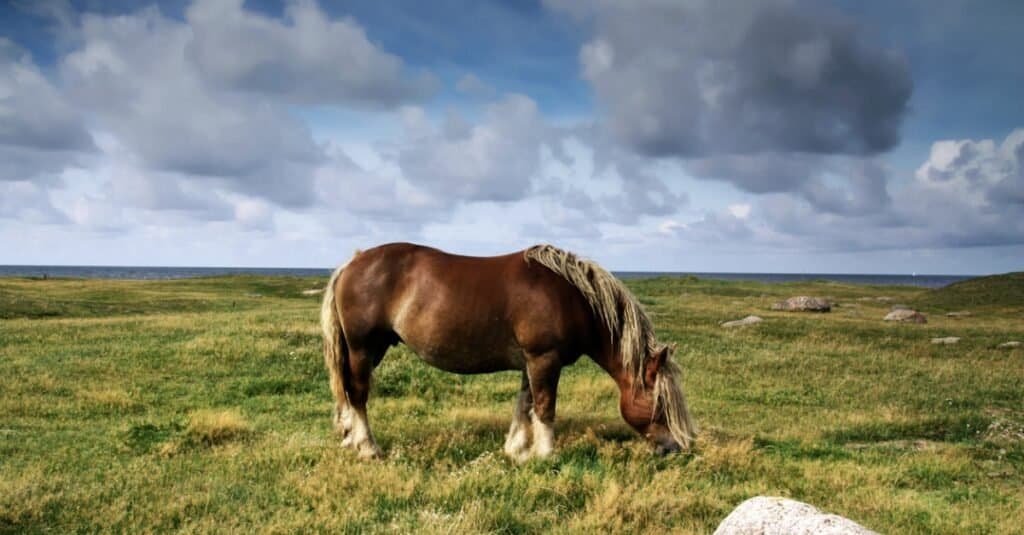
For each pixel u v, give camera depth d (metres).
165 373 12.39
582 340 7.45
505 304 7.17
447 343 7.30
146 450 7.69
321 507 5.73
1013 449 8.70
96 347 14.49
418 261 7.55
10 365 12.51
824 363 15.12
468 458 7.51
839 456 8.08
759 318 23.83
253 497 6.04
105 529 5.27
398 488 6.13
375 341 7.73
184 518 5.52
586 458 7.27
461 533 5.09
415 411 10.34
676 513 5.72
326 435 8.58
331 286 7.95
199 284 49.34
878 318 28.64
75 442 8.02
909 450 8.70
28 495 5.86
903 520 5.88
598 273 7.39
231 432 8.26
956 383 13.29
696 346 17.23
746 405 11.34
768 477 6.92
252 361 13.34
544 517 5.66
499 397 11.68
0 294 30.16
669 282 55.69
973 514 6.12
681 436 7.24
